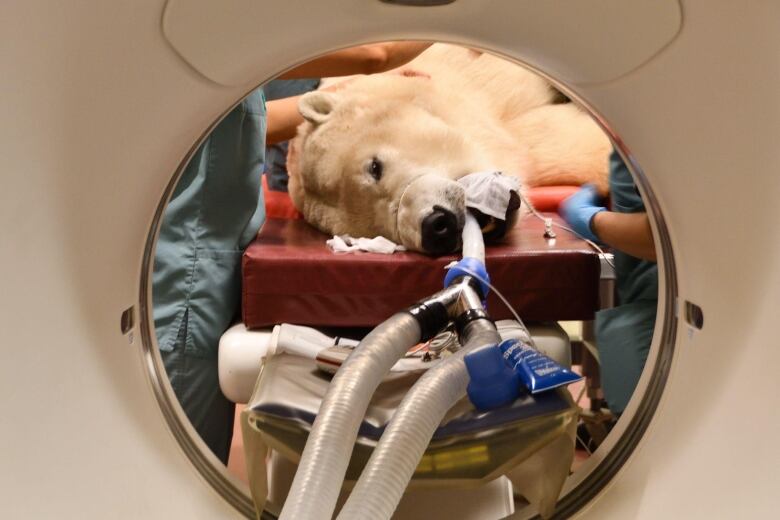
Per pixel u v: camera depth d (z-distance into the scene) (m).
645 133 0.74
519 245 1.38
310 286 1.33
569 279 1.32
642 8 0.63
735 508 0.73
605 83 0.71
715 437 0.76
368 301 1.34
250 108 1.37
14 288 0.67
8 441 0.69
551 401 0.91
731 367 0.74
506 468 0.91
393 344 0.92
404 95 1.67
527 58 0.74
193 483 0.87
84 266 0.72
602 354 1.47
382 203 1.50
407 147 1.51
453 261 1.32
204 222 1.41
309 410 0.92
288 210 1.79
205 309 1.41
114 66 0.64
